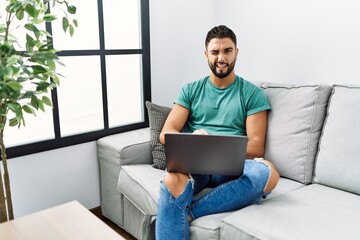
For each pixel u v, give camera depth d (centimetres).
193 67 271
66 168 212
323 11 197
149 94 248
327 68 201
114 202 208
